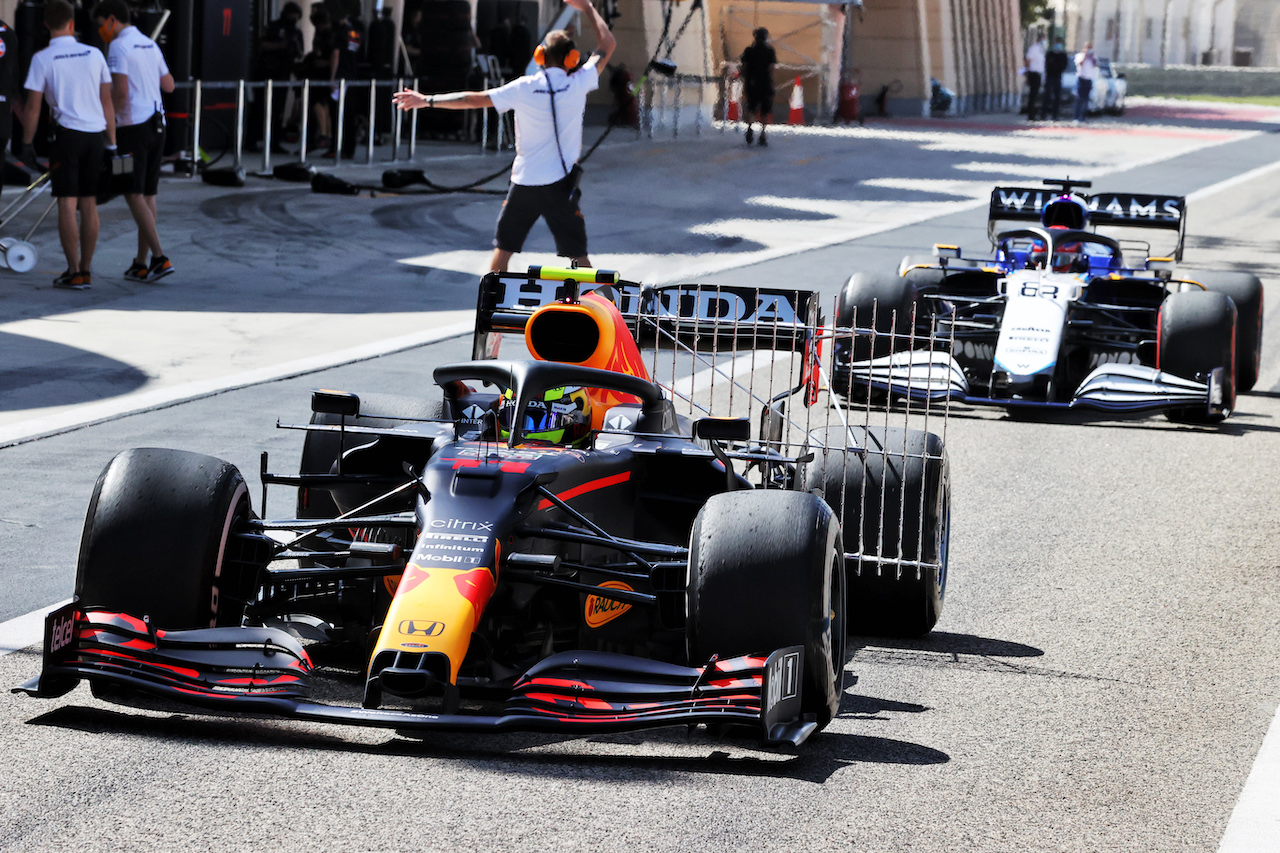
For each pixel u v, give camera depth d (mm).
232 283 36156
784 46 114125
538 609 12914
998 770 11477
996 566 17656
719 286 16781
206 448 21062
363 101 67625
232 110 60875
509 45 78688
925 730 12336
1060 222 33219
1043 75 144625
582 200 57906
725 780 11000
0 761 10805
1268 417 27406
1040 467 22953
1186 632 15320
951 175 77375
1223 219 64062
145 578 11617
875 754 11711
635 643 13969
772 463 15578
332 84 60438
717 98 109500
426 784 10680
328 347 29203
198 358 27562
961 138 105875
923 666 14125
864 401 27281
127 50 34125
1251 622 15703
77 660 11273
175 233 42625
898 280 27500
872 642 14898
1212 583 17141
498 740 11750
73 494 18672
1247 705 13211
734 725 12094
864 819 10383
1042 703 13133
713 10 116500
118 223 43531
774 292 16609
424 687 10445
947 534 15477
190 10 55219
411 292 36531
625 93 89875
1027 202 36469
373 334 30875
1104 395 25234
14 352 27172
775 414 16609
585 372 13617
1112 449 24406
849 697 13148
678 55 96750
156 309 32344
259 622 12797
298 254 40875
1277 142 116812
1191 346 26047
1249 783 11391
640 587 13672
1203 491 21656
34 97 32688
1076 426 26188
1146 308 28062
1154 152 100375
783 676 11125
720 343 16875
